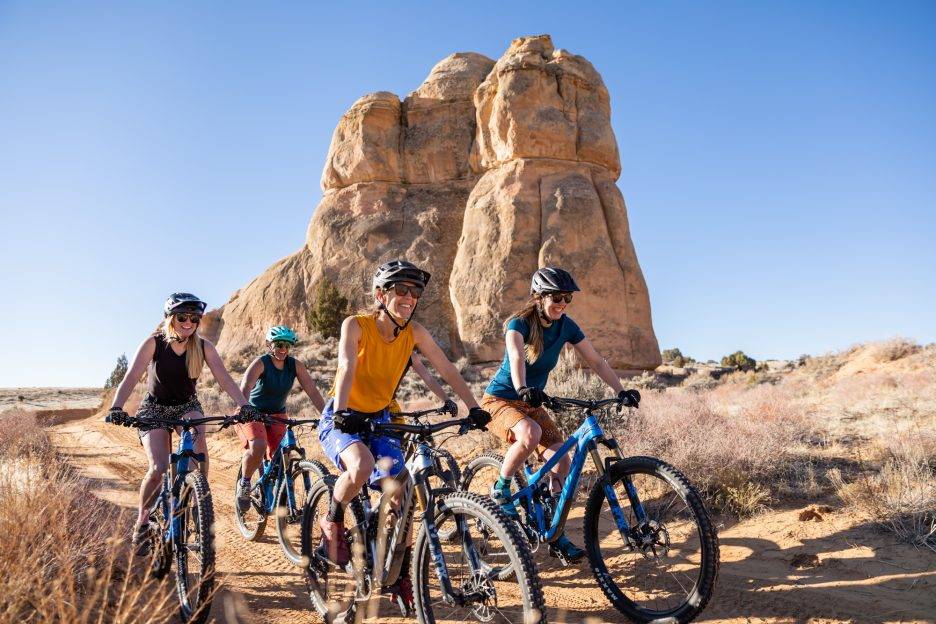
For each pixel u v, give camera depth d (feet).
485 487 23.89
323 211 167.22
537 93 146.72
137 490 30.27
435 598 14.06
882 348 62.28
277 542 21.47
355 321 12.89
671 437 25.35
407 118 168.96
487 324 130.93
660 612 13.32
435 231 155.43
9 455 21.40
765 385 55.31
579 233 133.90
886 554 15.34
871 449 23.49
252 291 170.30
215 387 118.01
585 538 14.75
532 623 9.96
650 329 134.62
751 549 16.85
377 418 13.75
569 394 31.78
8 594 10.92
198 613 12.79
